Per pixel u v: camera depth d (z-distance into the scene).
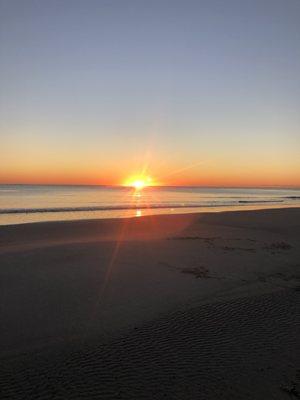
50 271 9.73
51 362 5.13
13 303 7.37
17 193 76.06
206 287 8.85
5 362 5.11
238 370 5.10
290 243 15.42
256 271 10.53
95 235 16.33
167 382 4.74
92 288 8.47
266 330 6.42
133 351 5.52
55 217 26.08
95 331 6.21
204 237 16.28
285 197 78.19
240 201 55.28
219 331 6.33
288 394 4.62
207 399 4.44
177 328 6.41
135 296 8.04
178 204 44.34
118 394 4.46
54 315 6.85
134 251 12.61
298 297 8.27
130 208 36.09
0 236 15.46
